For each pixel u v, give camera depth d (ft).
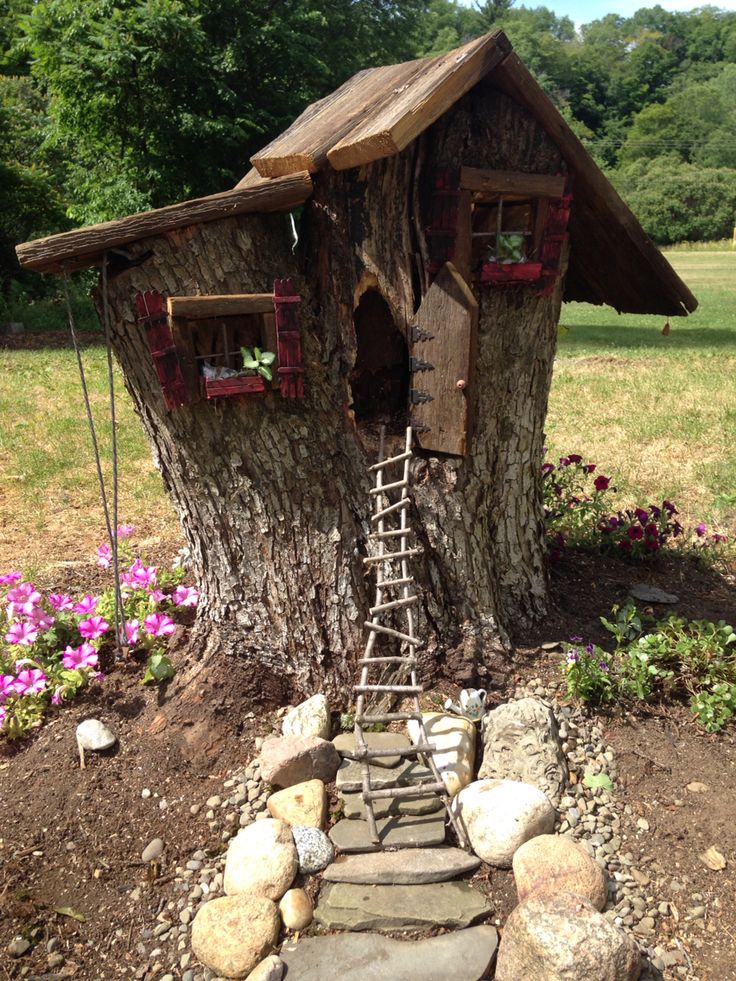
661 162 182.91
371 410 11.18
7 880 8.53
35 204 56.29
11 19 68.08
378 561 10.04
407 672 10.31
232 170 50.72
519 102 9.32
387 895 8.04
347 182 9.25
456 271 9.49
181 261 8.90
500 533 11.25
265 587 10.18
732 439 23.24
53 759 9.90
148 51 43.14
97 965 7.85
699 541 15.99
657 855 8.54
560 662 10.78
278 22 46.37
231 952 7.57
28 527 17.69
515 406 10.85
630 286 11.96
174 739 10.07
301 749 9.30
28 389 30.22
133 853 8.82
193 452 9.62
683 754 9.70
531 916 7.20
